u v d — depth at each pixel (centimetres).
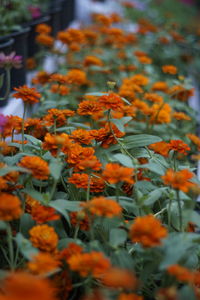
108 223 90
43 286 58
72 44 202
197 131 197
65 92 145
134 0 501
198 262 91
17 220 93
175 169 108
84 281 82
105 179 98
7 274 73
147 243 75
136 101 138
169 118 139
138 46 285
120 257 82
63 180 107
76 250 79
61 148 93
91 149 97
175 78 229
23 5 217
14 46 168
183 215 85
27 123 110
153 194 89
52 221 92
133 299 70
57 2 296
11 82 168
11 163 96
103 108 115
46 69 220
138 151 110
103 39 268
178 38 294
